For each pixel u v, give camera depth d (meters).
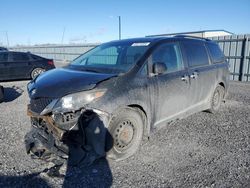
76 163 3.30
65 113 3.21
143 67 3.91
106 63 4.26
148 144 4.16
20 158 3.67
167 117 4.37
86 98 3.22
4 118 5.72
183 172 3.30
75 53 25.97
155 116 4.06
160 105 4.11
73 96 3.21
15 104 7.25
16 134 4.65
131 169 3.38
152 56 4.09
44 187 2.97
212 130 4.84
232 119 5.55
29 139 3.69
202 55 5.35
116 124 3.46
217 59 5.89
